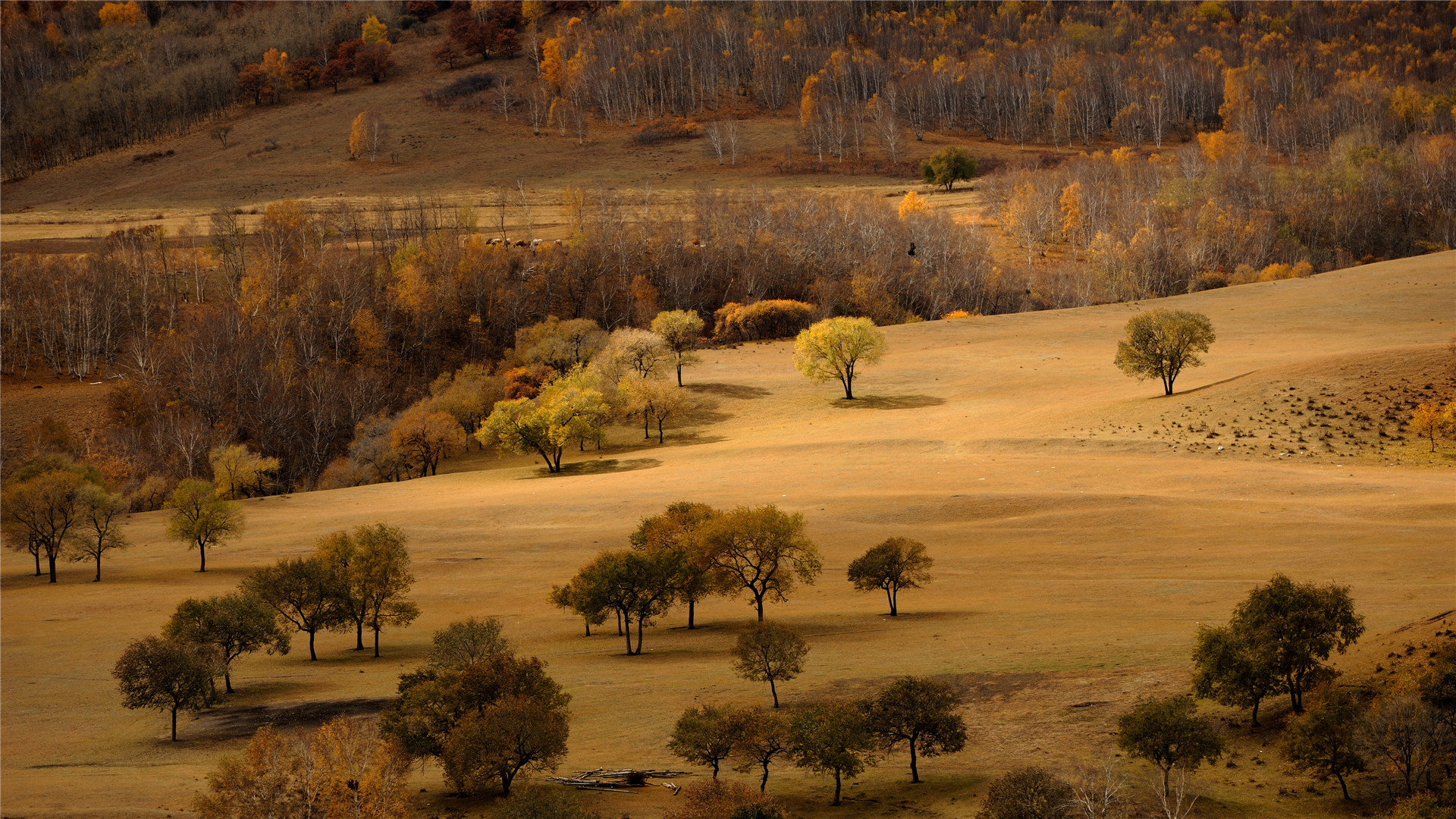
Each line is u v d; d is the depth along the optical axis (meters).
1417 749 30.86
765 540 58.75
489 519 86.75
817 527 75.06
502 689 39.31
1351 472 75.44
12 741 45.28
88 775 39.16
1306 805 31.02
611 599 54.56
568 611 64.19
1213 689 36.75
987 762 36.06
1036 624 50.59
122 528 98.75
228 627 53.72
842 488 85.75
